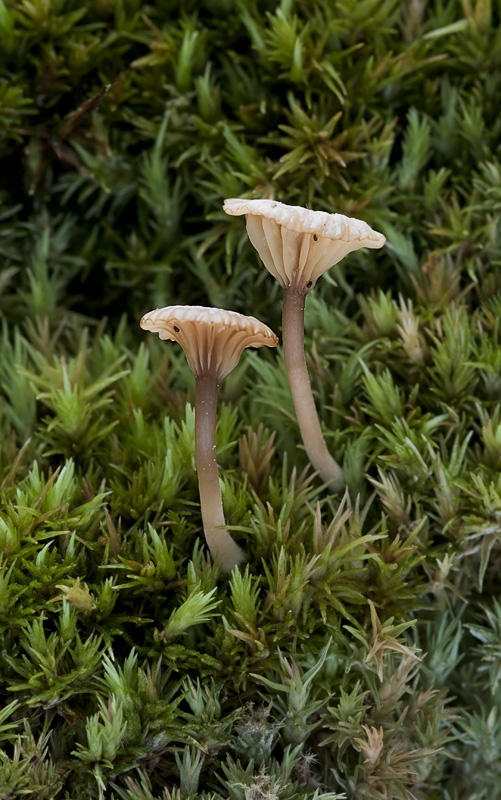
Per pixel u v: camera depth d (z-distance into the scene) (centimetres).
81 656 18
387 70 20
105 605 18
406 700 19
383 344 20
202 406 18
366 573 18
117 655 18
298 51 20
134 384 20
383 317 20
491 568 19
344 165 20
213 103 20
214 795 18
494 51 20
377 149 20
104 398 20
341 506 18
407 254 20
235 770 18
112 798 18
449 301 20
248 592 18
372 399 19
